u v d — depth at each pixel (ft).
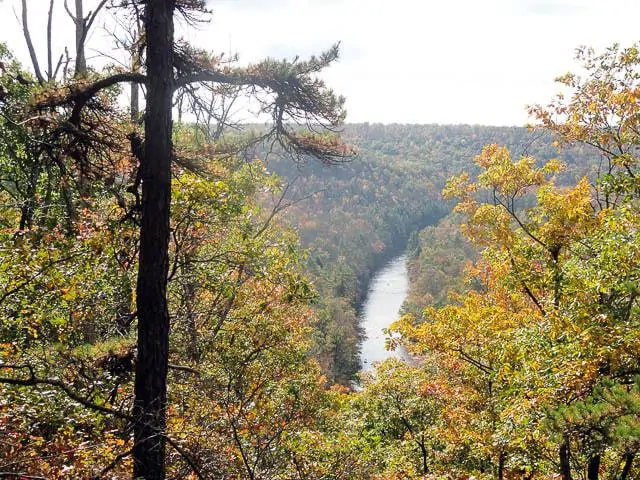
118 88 34.76
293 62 25.98
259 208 40.04
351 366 181.16
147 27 23.11
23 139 38.14
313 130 28.48
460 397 48.60
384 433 68.13
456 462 59.00
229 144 30.42
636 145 40.68
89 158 25.77
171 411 27.09
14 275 22.08
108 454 20.24
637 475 33.01
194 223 35.40
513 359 36.70
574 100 42.75
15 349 23.47
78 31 45.42
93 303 29.45
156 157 23.44
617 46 40.24
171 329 37.68
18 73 43.06
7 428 17.69
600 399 24.76
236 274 40.06
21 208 36.01
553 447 32.60
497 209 44.91
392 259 420.36
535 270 42.50
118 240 29.91
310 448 29.17
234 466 24.22
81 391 21.13
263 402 31.42
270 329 41.29
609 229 32.09
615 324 28.19
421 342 45.29
